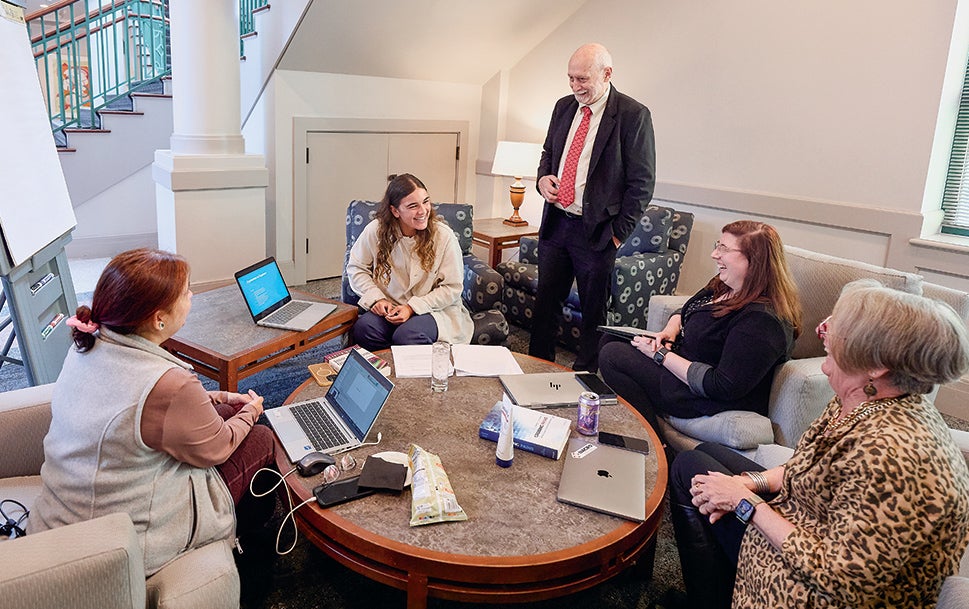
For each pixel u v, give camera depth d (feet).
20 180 7.68
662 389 7.45
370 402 5.94
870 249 11.21
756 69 12.13
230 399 6.03
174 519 4.66
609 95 9.82
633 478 5.47
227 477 5.40
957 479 3.80
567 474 5.46
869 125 10.93
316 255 15.49
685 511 5.49
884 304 3.96
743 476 5.23
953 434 5.80
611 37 14.26
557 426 6.13
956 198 10.87
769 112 12.09
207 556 4.60
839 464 3.98
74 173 15.33
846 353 4.07
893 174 10.80
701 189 13.12
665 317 8.98
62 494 4.48
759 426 6.68
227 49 12.81
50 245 8.41
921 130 10.40
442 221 9.78
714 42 12.61
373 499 5.10
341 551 4.86
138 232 16.78
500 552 4.56
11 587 3.38
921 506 3.71
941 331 3.79
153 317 4.50
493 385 7.13
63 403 4.50
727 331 7.01
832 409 4.51
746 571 4.57
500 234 14.26
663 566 6.64
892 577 3.78
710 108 12.89
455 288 9.57
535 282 12.45
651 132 9.75
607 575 4.86
